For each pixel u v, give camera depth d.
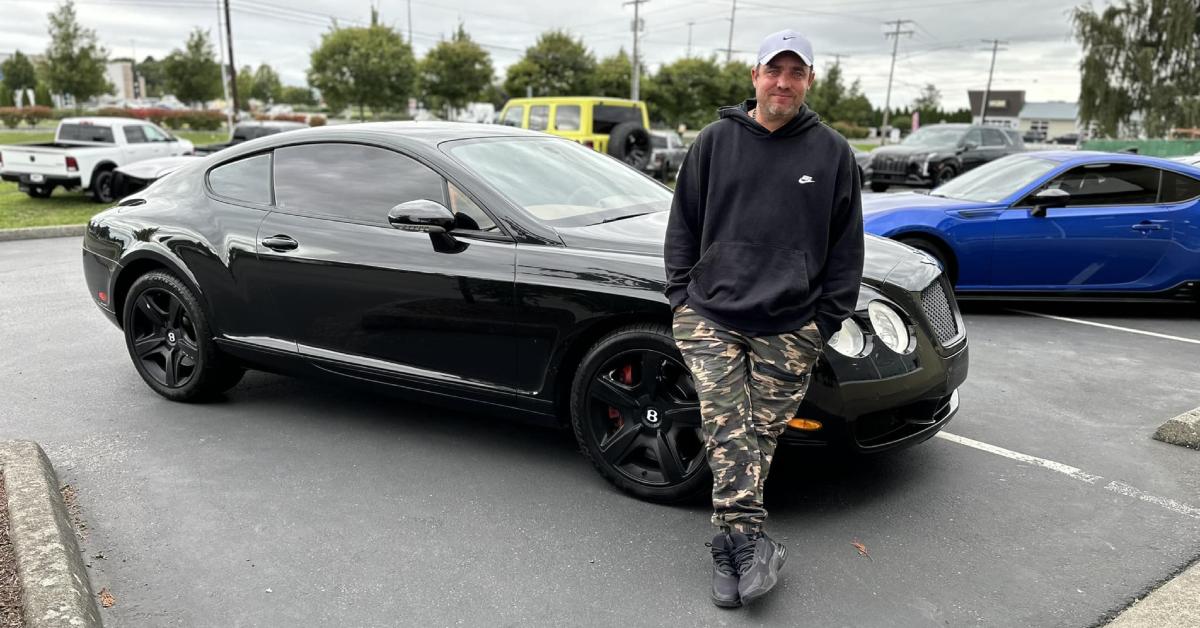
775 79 2.37
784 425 2.63
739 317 2.47
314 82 44.56
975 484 3.38
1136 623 2.35
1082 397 4.50
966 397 4.49
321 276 3.71
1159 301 6.68
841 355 2.87
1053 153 6.79
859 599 2.58
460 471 3.53
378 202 3.67
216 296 4.05
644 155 16.47
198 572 2.75
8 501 2.92
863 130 82.31
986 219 6.29
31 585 2.42
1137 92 40.25
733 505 2.50
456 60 46.25
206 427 4.04
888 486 3.36
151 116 46.25
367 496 3.30
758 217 2.45
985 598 2.57
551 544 2.92
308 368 3.90
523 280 3.22
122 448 3.78
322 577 2.72
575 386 3.21
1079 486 3.37
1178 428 3.80
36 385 4.68
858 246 2.50
